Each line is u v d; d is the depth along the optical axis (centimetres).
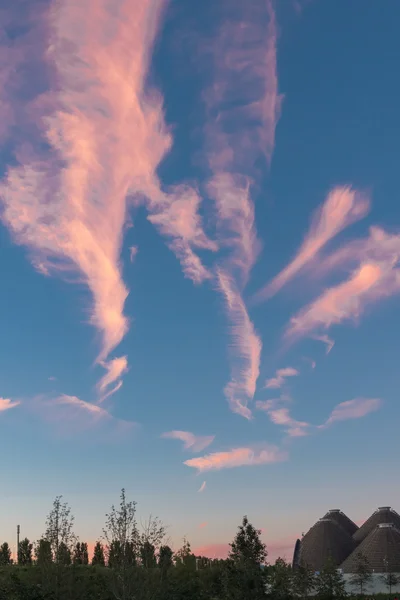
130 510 5288
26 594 5247
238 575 4153
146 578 4975
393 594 10106
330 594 7656
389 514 16500
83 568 6406
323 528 16112
